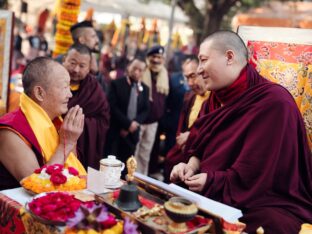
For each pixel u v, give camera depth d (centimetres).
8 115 143
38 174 124
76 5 307
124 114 321
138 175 118
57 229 96
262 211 132
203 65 149
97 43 300
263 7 596
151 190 112
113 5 518
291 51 170
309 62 165
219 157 143
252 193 134
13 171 133
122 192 105
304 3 575
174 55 539
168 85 361
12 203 113
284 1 579
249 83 149
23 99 142
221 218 97
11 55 236
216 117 150
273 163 133
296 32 171
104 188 125
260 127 138
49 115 149
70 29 296
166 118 368
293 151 138
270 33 177
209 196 135
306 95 160
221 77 147
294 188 139
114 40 521
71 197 108
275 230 128
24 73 147
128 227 93
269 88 144
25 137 134
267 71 173
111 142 320
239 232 96
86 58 225
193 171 153
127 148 322
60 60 257
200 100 255
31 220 103
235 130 143
